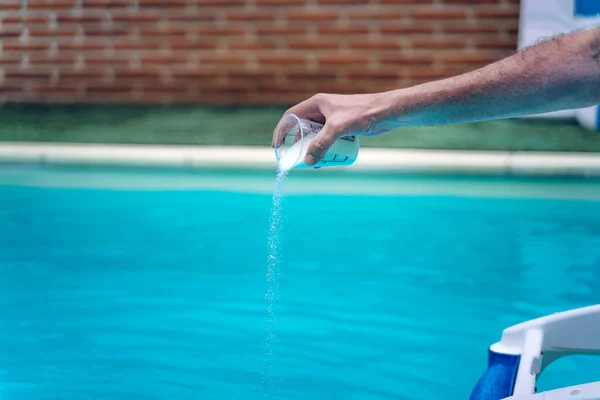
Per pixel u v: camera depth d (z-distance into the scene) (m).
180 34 8.44
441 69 8.10
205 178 6.05
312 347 2.95
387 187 5.74
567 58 1.44
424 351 2.91
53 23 8.58
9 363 2.79
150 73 8.55
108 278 3.79
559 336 1.99
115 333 3.09
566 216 4.91
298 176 6.09
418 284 3.69
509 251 4.20
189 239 4.46
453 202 5.28
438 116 1.55
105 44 8.55
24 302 3.45
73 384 2.62
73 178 6.07
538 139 6.83
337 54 8.24
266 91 8.42
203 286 3.66
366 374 2.71
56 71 8.66
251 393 2.55
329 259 4.08
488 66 1.53
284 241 4.42
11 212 5.05
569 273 3.83
